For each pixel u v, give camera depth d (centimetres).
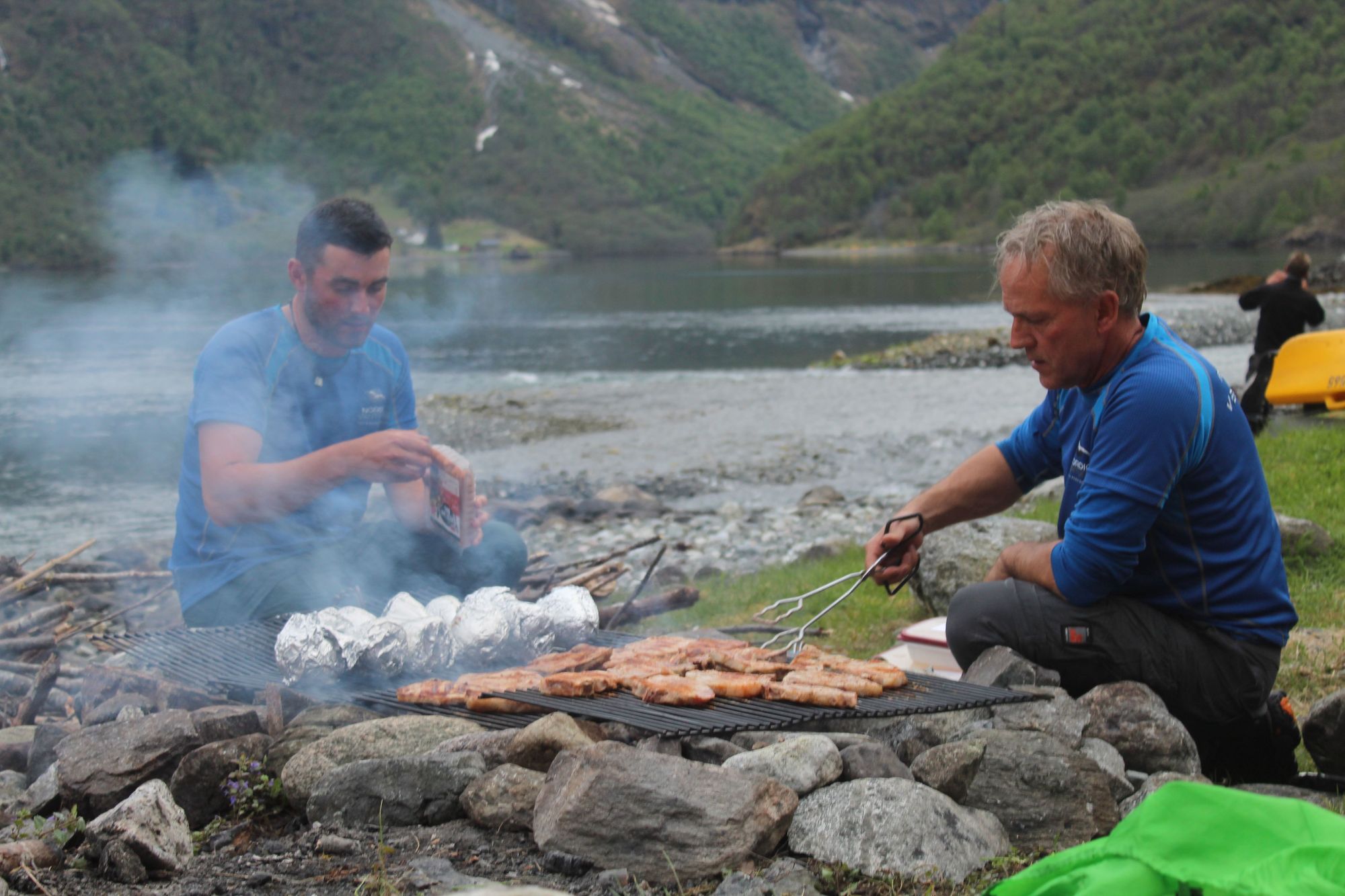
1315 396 1068
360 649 334
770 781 260
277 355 423
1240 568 330
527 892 135
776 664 339
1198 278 6675
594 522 1123
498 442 1806
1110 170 16738
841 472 1448
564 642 371
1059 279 318
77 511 1330
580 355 3425
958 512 385
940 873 248
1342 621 513
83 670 452
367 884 243
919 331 4109
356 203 420
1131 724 314
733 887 237
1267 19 18775
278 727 317
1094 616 334
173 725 298
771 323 4638
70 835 261
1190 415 316
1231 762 348
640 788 254
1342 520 673
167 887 245
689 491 1348
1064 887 171
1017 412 1969
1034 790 279
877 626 579
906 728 313
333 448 398
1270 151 15375
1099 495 324
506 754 288
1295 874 162
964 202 17625
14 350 3691
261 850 266
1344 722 328
